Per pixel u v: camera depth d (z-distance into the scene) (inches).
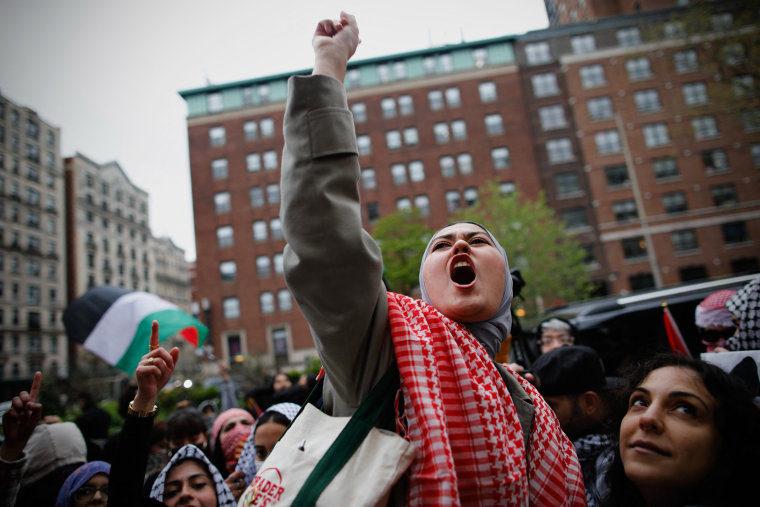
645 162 1256.8
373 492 37.5
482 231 56.4
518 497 41.3
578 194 1264.8
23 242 1934.1
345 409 45.0
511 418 46.0
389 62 1417.3
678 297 192.4
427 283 54.7
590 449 83.4
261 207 1365.7
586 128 1288.1
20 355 1852.9
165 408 634.2
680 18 692.1
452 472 37.8
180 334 199.5
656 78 1288.1
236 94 1439.5
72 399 830.5
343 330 41.3
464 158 1334.9
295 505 38.7
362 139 1365.7
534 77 1346.0
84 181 2288.4
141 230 2679.6
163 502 87.0
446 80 1374.3
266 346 1294.3
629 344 185.8
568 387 87.9
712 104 700.0
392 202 1327.5
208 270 1346.0
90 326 170.9
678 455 48.1
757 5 599.8
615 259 1221.7
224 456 148.3
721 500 47.9
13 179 1929.1
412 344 43.9
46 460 105.4
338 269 40.1
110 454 130.5
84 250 2220.7
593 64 1318.9
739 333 95.1
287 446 44.3
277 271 1333.7
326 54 48.1
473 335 52.1
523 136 1317.7
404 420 43.6
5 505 77.9
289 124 43.2
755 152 1235.2
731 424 48.5
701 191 1232.2
